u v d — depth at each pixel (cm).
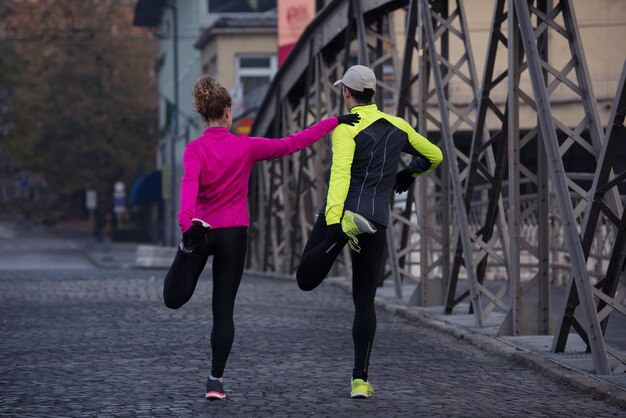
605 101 2544
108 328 1327
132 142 8019
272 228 2912
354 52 3628
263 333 1262
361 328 817
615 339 1142
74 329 1319
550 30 2555
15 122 8125
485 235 1287
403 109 1559
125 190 8131
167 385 888
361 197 799
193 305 1630
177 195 6225
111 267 4544
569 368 941
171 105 5694
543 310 1182
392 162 808
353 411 768
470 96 2575
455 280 1394
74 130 8050
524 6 1024
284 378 923
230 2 5575
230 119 820
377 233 800
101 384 895
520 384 902
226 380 912
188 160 792
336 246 791
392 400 816
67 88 8081
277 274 2734
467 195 1278
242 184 813
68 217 9669
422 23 1495
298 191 2477
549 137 976
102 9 8400
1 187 11900
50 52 8525
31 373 959
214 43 5138
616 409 790
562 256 2005
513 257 1168
